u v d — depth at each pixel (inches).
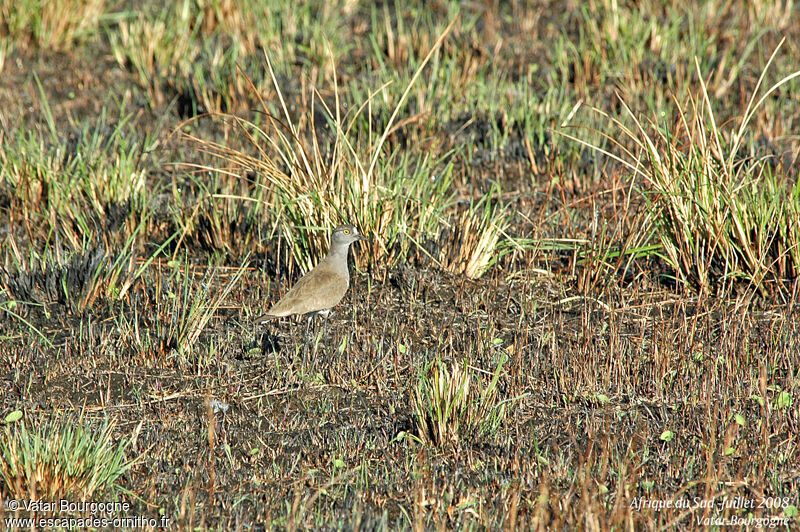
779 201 475.8
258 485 334.6
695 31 771.4
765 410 365.4
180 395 393.7
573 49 736.3
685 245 483.5
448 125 657.6
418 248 508.4
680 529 306.3
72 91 729.6
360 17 853.2
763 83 705.0
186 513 316.5
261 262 514.3
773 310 461.4
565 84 722.2
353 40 810.8
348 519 313.9
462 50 758.5
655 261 510.6
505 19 848.9
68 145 617.0
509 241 512.1
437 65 719.7
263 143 638.5
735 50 756.0
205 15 802.2
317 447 359.6
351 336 441.4
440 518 315.6
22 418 370.0
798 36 775.7
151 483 333.4
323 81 737.0
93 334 433.4
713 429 356.8
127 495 326.3
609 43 744.3
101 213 541.0
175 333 427.5
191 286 474.3
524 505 322.0
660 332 440.8
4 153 597.6
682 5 813.9
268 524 306.5
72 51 796.6
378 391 398.9
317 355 424.5
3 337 429.4
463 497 327.6
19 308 457.7
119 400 389.7
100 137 610.2
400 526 312.3
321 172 487.2
